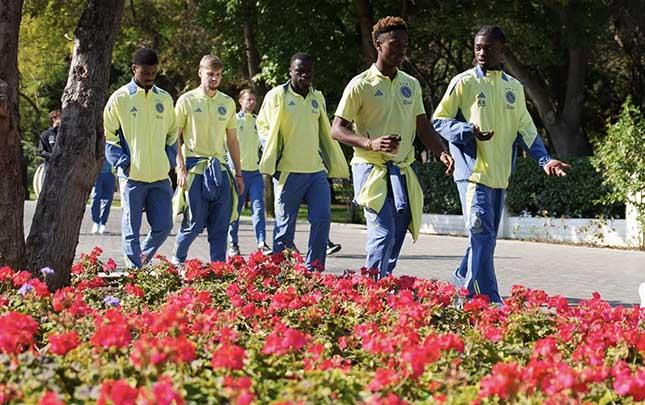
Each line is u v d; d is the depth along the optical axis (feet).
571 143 166.50
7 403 25.35
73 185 49.44
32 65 275.18
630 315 40.86
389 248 54.49
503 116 56.39
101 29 50.19
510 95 56.59
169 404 23.49
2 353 29.09
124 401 23.44
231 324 37.32
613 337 35.76
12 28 46.62
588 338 35.86
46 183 49.57
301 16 156.35
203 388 26.76
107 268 59.21
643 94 188.85
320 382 26.99
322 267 62.34
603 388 28.35
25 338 29.71
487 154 56.13
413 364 27.76
